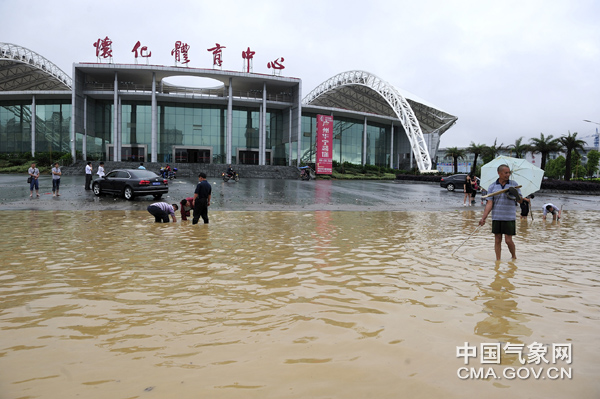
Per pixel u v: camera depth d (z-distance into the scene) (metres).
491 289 4.82
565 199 25.27
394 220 12.52
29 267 5.75
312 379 2.63
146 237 8.57
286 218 12.48
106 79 54.62
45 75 59.19
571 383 2.63
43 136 55.47
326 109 62.75
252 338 3.29
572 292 4.73
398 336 3.35
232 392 2.46
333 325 3.59
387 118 69.50
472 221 12.55
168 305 4.12
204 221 10.93
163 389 2.49
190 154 57.12
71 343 3.17
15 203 15.59
